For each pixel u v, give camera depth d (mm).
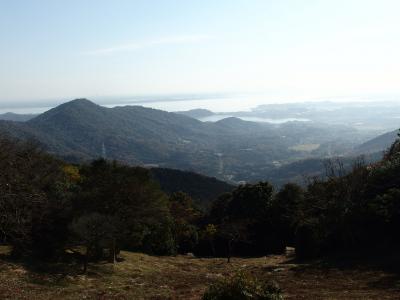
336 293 19453
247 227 49031
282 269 28984
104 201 33688
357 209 32250
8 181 24203
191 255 46562
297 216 46781
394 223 29922
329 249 34312
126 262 33812
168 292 22656
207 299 13500
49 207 30766
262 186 53250
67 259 31250
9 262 26578
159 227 44562
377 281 21609
